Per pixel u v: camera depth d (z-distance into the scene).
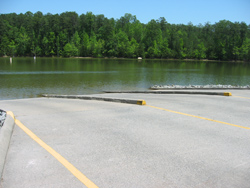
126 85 22.83
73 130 5.74
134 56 111.56
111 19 133.75
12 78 26.16
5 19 122.50
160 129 5.83
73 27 119.94
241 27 111.94
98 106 8.81
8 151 4.45
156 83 24.91
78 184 3.40
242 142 5.02
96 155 4.34
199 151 4.54
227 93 11.67
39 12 139.50
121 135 5.39
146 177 3.61
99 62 70.69
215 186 3.41
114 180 3.52
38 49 108.56
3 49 104.62
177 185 3.41
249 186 3.43
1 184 3.38
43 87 20.44
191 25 149.88
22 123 6.37
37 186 3.34
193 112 7.70
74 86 21.38
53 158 4.19
